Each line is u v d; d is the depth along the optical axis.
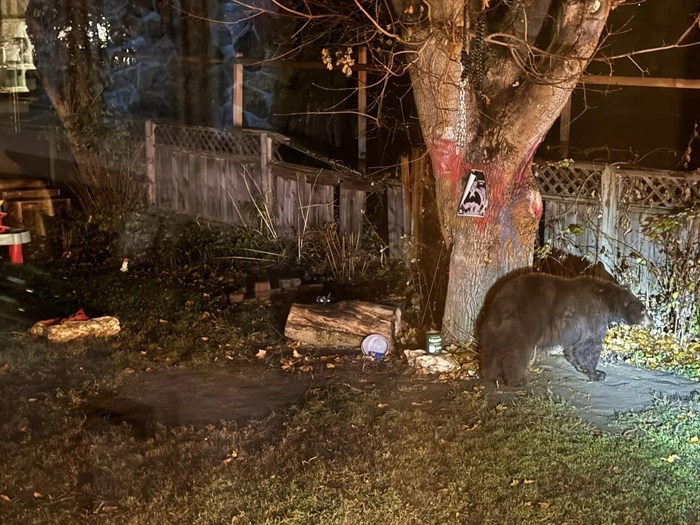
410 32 4.88
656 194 5.62
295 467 3.94
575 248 6.00
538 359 5.41
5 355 5.39
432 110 5.06
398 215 7.12
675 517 3.54
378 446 4.14
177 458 4.04
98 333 5.77
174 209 9.38
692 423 4.43
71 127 9.70
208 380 5.09
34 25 9.77
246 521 3.51
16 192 9.38
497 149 5.11
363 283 7.00
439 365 5.14
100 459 4.04
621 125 9.30
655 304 5.70
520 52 4.98
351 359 5.42
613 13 9.01
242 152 8.55
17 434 4.31
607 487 3.77
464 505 3.63
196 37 11.45
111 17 11.09
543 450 4.10
